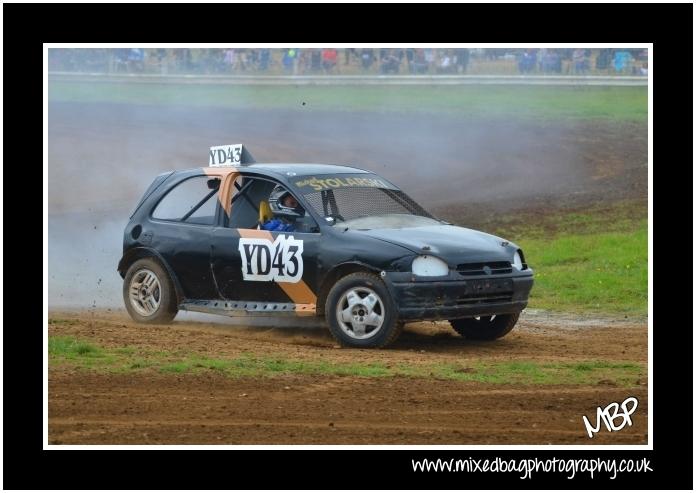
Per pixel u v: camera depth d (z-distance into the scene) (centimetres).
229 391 2281
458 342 3092
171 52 12925
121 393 2250
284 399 2216
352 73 12606
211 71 12938
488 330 3133
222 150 3356
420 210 3238
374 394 2269
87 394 2236
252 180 3203
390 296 2812
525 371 2548
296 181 3105
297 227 3034
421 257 2814
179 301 3244
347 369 2509
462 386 2361
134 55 12950
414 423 2044
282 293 3030
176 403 2170
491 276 2900
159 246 3256
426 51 12294
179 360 2592
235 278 3105
